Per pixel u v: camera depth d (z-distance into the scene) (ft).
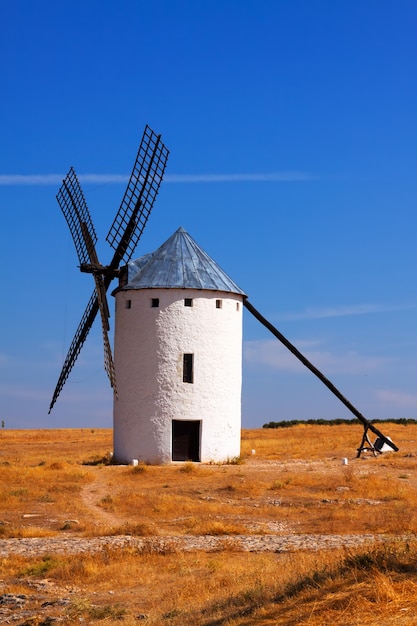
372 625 32.17
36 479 109.09
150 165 137.69
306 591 40.45
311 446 163.53
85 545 65.87
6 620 45.96
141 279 136.67
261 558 56.90
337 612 35.01
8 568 58.29
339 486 100.99
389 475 110.42
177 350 134.10
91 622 44.60
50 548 64.75
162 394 133.49
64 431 256.32
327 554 54.29
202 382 134.72
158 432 133.08
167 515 83.51
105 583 53.67
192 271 137.49
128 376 136.05
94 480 111.45
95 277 137.69
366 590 37.45
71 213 141.59
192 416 133.59
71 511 86.43
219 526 72.33
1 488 101.35
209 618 41.45
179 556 60.08
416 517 77.41
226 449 135.64
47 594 51.49
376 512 82.07
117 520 80.89
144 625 42.22
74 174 141.28
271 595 42.55
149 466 127.03
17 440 207.92
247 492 97.76
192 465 120.78
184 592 49.11
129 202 138.00
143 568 57.11
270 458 141.49
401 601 34.73
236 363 139.33
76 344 147.74
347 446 163.43
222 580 50.47
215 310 136.67
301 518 80.64
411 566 40.78
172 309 134.51
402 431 205.36
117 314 139.95
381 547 47.47
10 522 79.56
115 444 138.82
